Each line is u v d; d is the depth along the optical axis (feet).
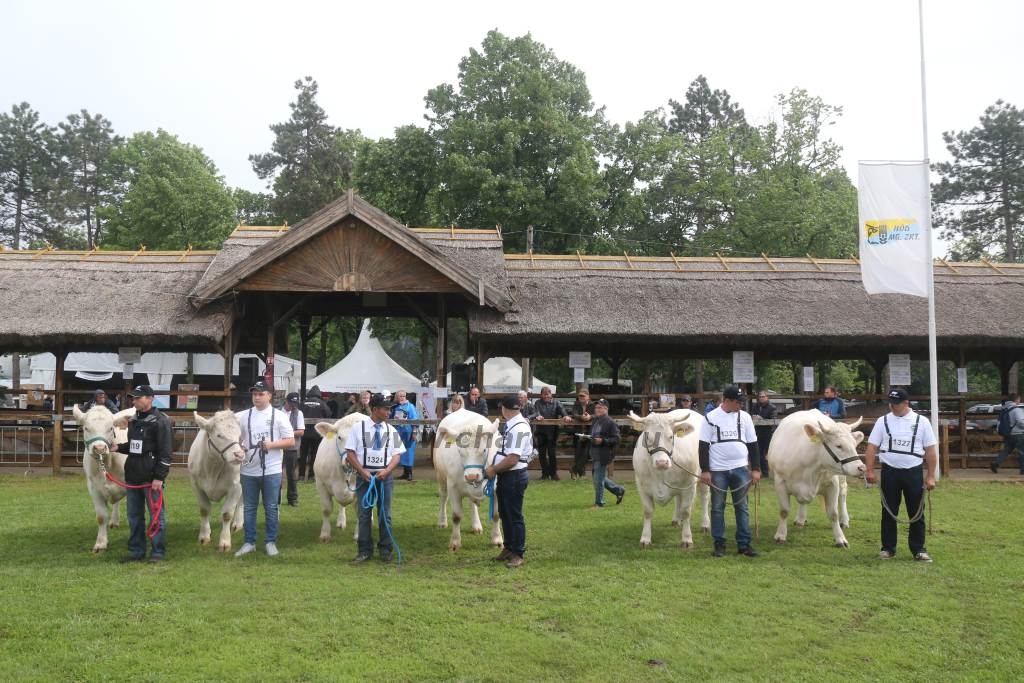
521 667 20.31
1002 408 59.88
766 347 71.67
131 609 24.35
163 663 20.22
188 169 147.64
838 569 29.76
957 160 169.17
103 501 32.35
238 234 68.33
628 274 66.69
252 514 31.68
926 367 148.56
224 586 26.91
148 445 30.22
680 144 137.90
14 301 59.31
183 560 30.58
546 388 56.34
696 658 21.04
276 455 31.86
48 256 66.13
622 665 20.54
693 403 66.28
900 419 31.63
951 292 65.57
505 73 119.65
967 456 63.62
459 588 27.04
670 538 35.27
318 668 20.03
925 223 50.14
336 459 33.42
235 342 64.39
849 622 24.06
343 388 91.61
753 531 36.83
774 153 132.87
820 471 33.17
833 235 117.08
